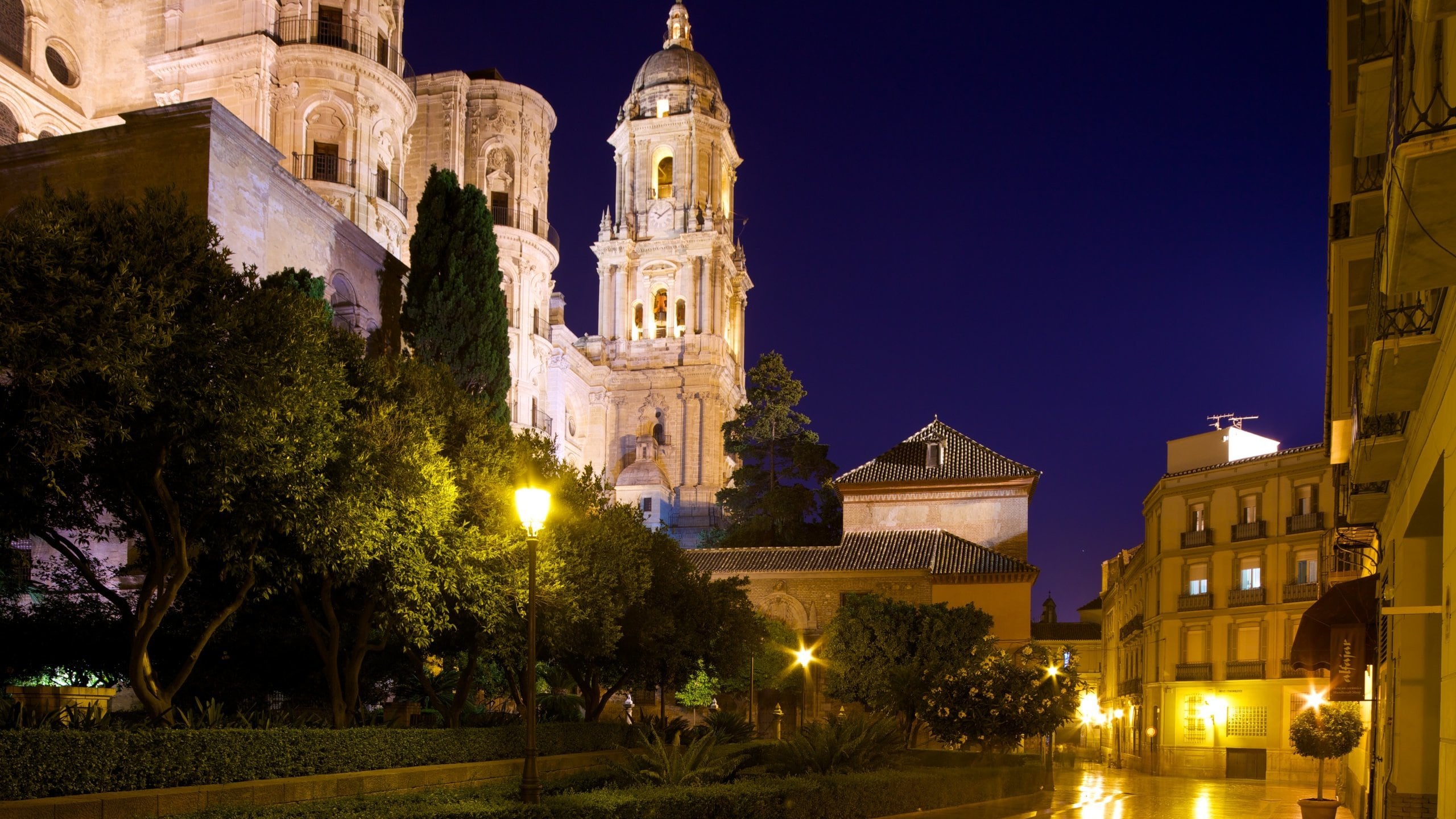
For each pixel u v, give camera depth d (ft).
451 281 120.78
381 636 80.79
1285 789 134.92
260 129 148.25
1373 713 73.20
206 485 56.29
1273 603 162.40
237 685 79.15
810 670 174.91
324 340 60.23
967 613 143.64
